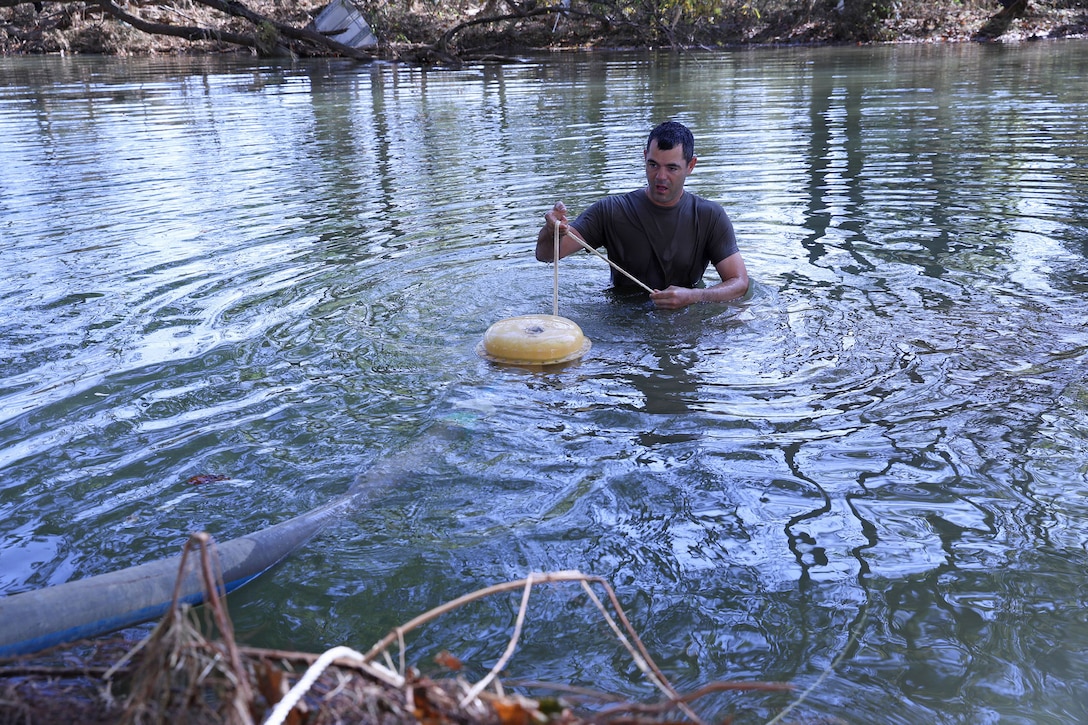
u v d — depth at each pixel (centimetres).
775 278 493
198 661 148
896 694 203
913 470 296
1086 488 283
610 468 302
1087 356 378
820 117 1012
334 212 655
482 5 2191
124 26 2161
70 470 306
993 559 250
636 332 425
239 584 246
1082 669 210
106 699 163
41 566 253
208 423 338
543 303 466
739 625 226
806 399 350
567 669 212
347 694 149
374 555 259
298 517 273
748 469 300
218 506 284
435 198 689
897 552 254
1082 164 727
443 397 359
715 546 258
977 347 392
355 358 398
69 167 844
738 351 399
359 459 311
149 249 569
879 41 2008
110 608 223
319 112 1177
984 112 1006
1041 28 1994
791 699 202
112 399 358
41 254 561
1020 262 500
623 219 480
